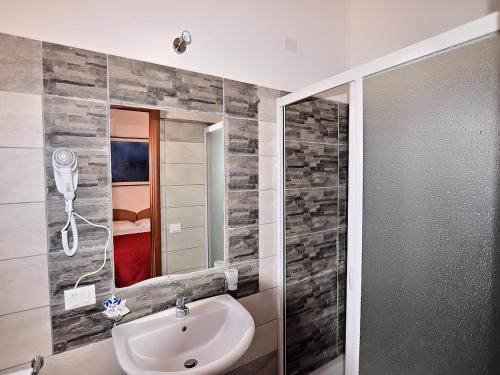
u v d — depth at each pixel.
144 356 1.11
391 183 1.08
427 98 0.95
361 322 1.22
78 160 1.09
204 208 1.43
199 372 0.91
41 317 1.04
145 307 1.26
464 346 0.88
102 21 1.12
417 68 0.98
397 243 1.07
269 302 1.67
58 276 1.07
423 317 0.99
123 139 1.20
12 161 0.98
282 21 1.66
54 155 1.02
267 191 1.63
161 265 1.33
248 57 1.52
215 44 1.41
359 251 1.21
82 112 1.09
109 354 1.17
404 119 1.03
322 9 1.86
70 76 1.06
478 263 0.84
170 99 1.29
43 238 1.04
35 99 1.01
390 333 1.11
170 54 1.28
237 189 1.51
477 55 0.82
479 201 0.83
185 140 1.36
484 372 0.83
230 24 1.46
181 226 1.37
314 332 1.94
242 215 1.53
